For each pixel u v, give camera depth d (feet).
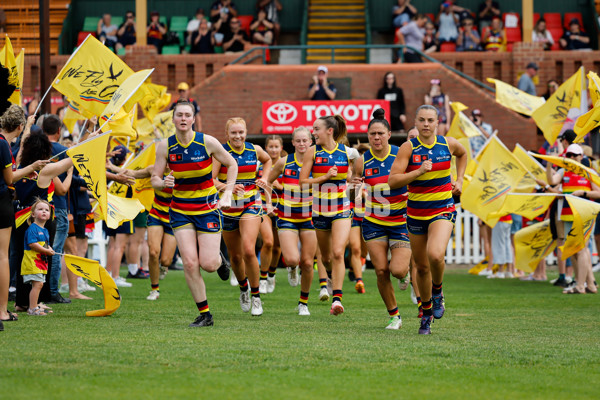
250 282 48.83
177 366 30.58
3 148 40.47
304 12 129.29
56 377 28.27
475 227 102.83
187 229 42.09
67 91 53.57
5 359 31.42
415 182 39.78
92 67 53.72
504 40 131.44
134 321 44.55
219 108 113.70
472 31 127.65
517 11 141.59
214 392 26.45
